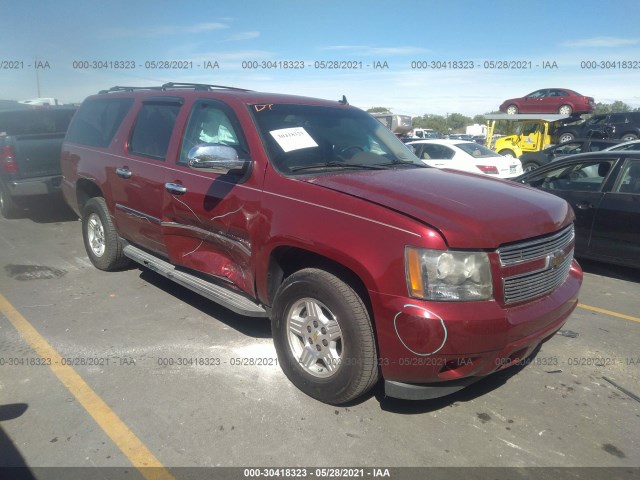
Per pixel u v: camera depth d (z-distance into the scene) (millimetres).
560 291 3420
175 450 2914
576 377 3803
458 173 4184
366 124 4672
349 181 3443
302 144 3891
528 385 3688
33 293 5258
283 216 3387
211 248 4121
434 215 2936
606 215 6148
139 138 4969
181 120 4480
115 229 5512
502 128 45531
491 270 2875
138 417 3203
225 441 2996
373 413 3297
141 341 4211
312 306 3346
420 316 2770
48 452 2879
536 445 3023
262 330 4438
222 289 4133
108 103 5695
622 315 5055
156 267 4758
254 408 3318
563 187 6672
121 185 5023
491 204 3195
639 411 3387
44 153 8258
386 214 2965
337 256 3064
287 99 4395
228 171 3756
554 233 3311
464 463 2859
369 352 3064
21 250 6891
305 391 3438
